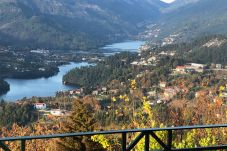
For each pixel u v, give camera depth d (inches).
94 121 672.4
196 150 179.0
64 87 3462.1
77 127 647.8
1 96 3043.8
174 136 350.0
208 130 347.9
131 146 166.9
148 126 391.9
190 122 458.9
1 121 1801.2
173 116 455.8
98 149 571.2
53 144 597.0
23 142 150.3
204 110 491.2
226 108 478.9
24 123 1846.7
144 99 390.9
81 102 678.5
